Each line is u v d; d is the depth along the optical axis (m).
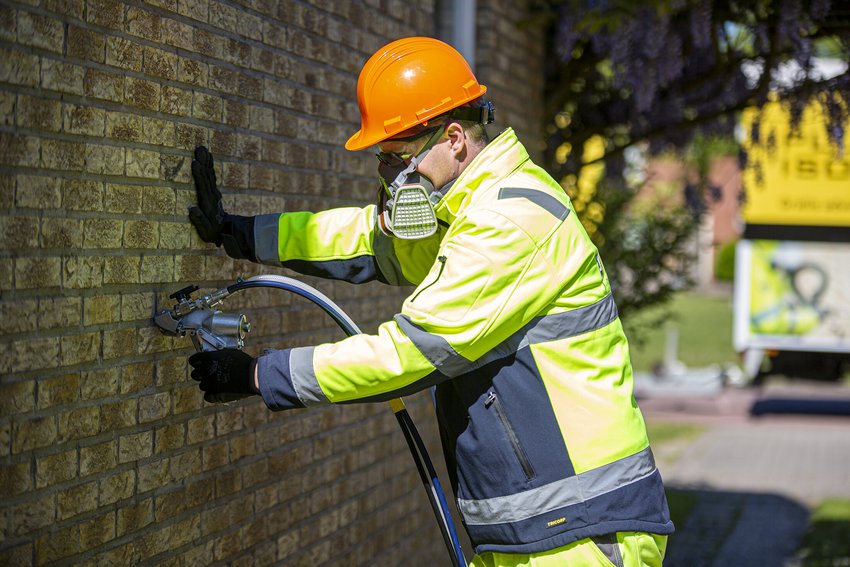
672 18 5.55
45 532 2.28
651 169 7.41
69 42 2.28
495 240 2.29
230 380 2.34
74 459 2.36
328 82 3.58
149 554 2.65
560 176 6.52
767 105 6.06
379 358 2.27
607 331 2.45
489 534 2.43
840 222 12.34
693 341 21.64
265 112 3.15
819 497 8.01
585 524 2.33
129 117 2.49
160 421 2.68
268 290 3.22
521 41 5.52
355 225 2.83
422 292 2.31
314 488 3.54
